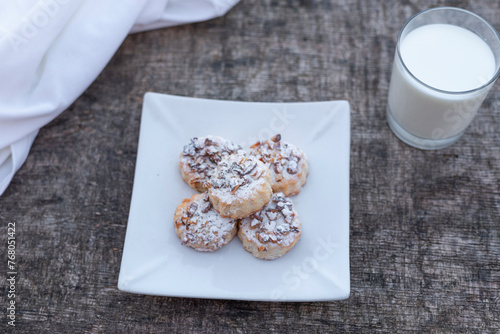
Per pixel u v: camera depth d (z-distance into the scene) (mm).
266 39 732
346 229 625
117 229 660
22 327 630
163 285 610
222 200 604
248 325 627
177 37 734
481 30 639
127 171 681
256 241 611
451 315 629
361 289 638
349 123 657
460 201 667
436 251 649
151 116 667
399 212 662
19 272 647
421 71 635
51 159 687
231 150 641
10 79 658
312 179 649
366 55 723
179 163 648
